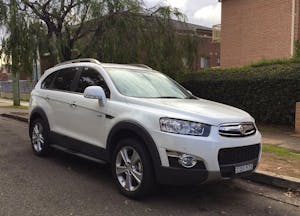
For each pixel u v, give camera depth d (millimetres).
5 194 5750
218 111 5637
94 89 6211
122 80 6551
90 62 7223
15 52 14422
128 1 14703
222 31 22016
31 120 8477
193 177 5137
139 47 15172
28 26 14242
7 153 8570
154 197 5801
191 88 15016
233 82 13430
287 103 11945
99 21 14656
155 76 7234
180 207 5441
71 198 5648
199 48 16703
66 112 7184
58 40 14242
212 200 5801
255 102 12789
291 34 18484
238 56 21172
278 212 5422
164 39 15484
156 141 5297
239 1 21047
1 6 14125
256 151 5785
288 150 9047
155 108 5598
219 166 5195
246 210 5445
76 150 7016
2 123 14570
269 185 6609
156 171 5312
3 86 38969
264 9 19766
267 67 12953
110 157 6141
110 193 5918
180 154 5148
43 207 5254
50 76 8195
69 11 14609
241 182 6738
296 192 6273
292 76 11750
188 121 5227
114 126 5938
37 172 7004
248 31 20625
